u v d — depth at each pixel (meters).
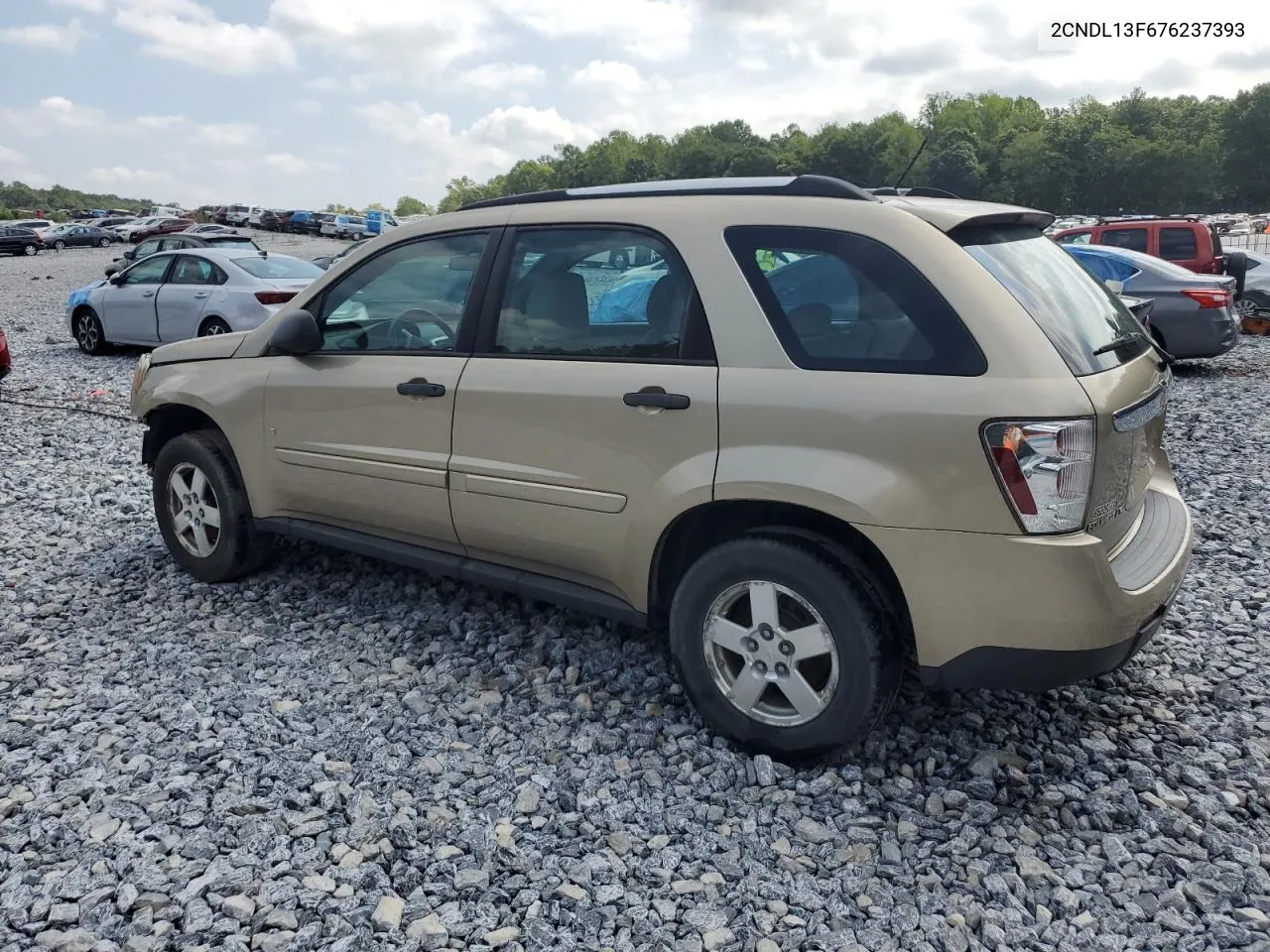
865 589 3.13
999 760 3.46
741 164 155.50
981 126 143.62
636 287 3.56
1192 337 11.77
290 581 5.17
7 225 51.97
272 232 71.12
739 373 3.27
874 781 3.35
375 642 4.46
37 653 4.42
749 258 3.34
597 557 3.67
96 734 3.69
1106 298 3.67
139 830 3.11
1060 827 3.12
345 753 3.54
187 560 5.20
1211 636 4.42
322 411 4.39
